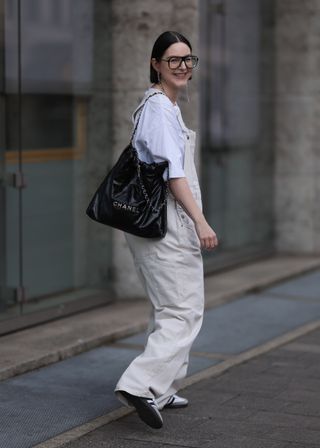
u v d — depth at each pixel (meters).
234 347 7.23
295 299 8.99
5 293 7.50
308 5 10.62
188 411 5.70
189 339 5.25
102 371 6.52
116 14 8.15
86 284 8.28
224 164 10.18
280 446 5.12
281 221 10.99
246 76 10.44
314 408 5.77
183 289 5.21
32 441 5.18
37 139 7.78
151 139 5.05
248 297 9.03
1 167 7.40
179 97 8.38
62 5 7.91
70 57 8.03
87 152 8.27
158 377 5.18
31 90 7.66
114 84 8.22
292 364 6.78
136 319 7.74
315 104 10.80
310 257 10.90
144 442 5.18
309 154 10.89
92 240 8.32
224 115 10.12
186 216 5.20
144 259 5.23
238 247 10.46
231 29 10.11
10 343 6.95
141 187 5.09
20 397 5.93
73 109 8.11
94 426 5.41
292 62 10.77
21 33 7.48
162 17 8.16
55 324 7.57
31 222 7.77
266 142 10.87
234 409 5.75
